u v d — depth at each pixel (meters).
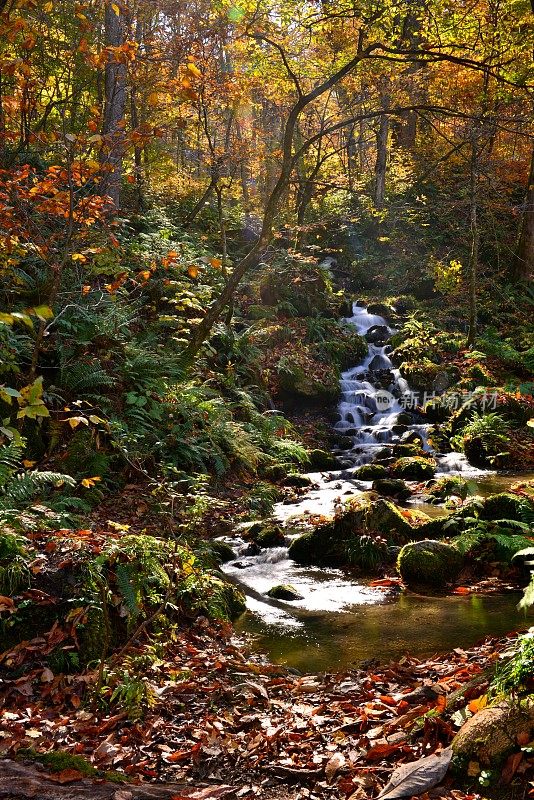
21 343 9.27
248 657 5.44
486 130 16.52
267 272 17.17
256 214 24.47
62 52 14.02
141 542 5.92
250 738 3.97
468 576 7.16
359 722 3.99
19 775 3.37
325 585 7.22
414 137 25.56
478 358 16.56
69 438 9.16
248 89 15.73
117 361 10.66
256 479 11.11
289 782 3.52
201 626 5.86
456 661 4.91
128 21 11.91
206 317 12.13
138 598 5.48
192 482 9.70
